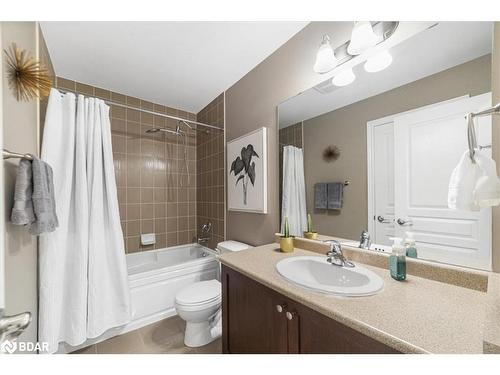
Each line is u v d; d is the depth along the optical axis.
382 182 1.09
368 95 1.14
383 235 1.09
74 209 1.52
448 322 0.62
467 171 0.66
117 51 1.65
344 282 1.04
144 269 2.38
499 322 0.47
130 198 2.43
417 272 0.94
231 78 2.07
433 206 0.93
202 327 1.61
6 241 0.90
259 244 1.83
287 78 1.57
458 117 0.86
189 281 2.09
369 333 0.60
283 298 0.90
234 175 2.10
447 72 0.89
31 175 0.95
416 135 0.98
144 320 1.84
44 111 1.57
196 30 1.44
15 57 0.95
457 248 0.86
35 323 1.26
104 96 2.27
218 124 2.43
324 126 1.34
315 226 1.41
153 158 2.60
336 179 1.29
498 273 0.76
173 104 2.67
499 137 0.76
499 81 0.77
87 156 1.60
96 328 1.51
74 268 1.46
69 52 1.65
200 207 2.83
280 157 1.64
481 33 0.82
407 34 0.99
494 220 0.77
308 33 1.41
